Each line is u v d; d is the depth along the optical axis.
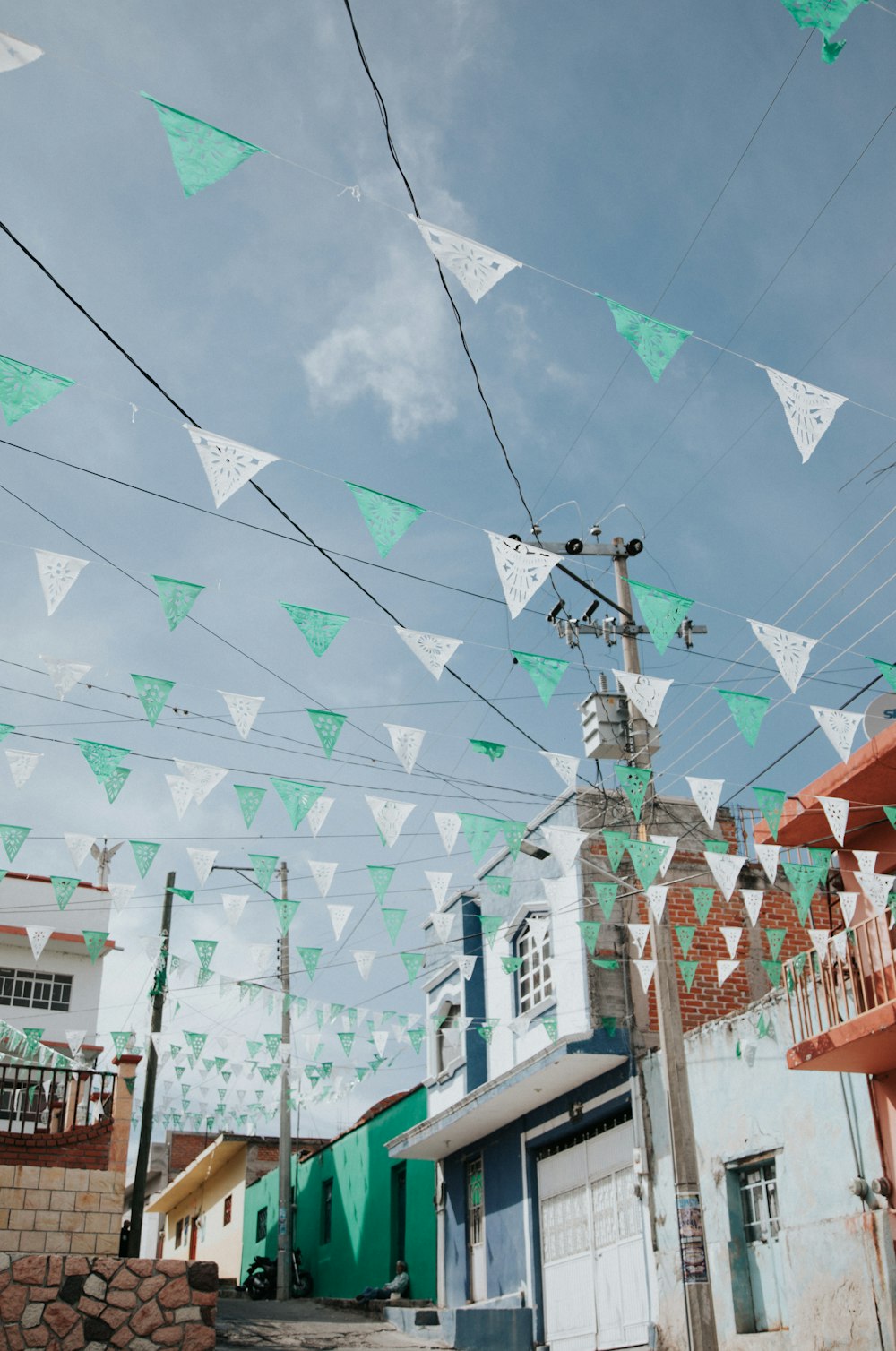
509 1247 16.20
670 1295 12.38
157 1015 17.92
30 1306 10.59
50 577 6.61
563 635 12.36
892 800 12.17
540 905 15.88
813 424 5.85
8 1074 14.97
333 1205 22.98
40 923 25.00
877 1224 9.90
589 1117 14.60
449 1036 19.08
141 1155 17.44
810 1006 11.12
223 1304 18.03
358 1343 15.09
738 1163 11.95
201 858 9.80
